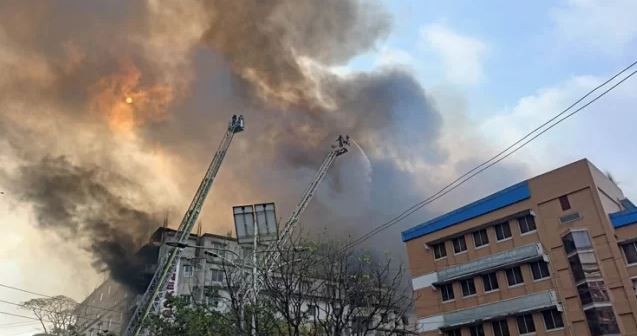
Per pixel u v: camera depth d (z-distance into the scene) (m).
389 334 17.44
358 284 15.96
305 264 16.23
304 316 15.30
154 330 26.12
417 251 40.38
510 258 34.00
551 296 31.05
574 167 32.94
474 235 37.16
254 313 15.89
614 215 30.69
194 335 21.86
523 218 34.62
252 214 22.30
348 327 15.55
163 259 50.03
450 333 35.91
